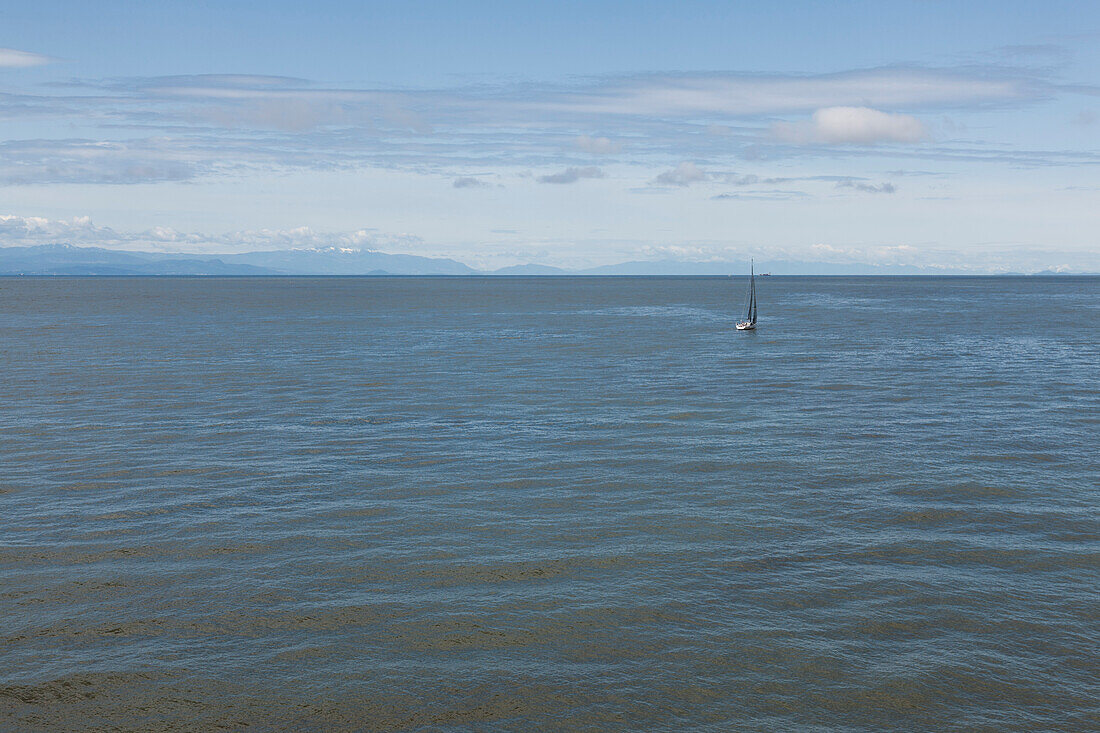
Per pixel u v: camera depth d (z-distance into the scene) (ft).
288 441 141.79
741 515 102.89
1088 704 62.23
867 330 381.81
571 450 136.05
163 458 129.59
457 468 124.47
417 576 84.17
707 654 69.15
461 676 65.98
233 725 59.98
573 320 450.71
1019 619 74.95
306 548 91.56
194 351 277.23
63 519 100.68
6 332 349.61
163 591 80.59
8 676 65.57
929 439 143.95
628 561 88.07
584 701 62.80
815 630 73.10
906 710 61.67
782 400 184.44
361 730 59.57
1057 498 109.19
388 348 291.38
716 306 619.26
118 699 62.75
